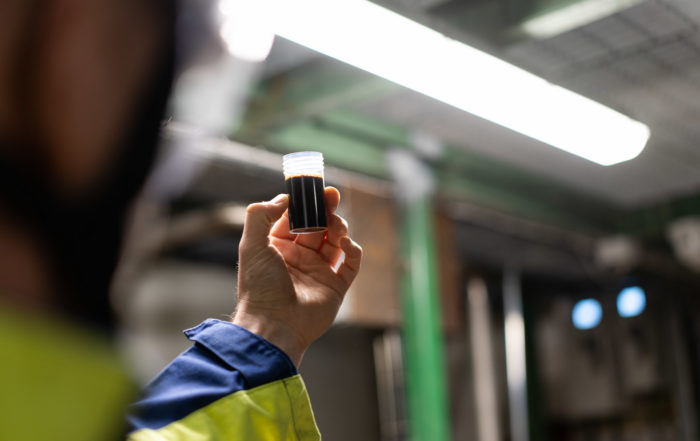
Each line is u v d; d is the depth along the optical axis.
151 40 0.47
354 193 5.86
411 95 5.74
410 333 5.95
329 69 4.86
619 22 4.98
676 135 6.77
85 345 0.42
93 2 0.44
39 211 0.42
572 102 4.67
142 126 0.47
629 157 5.14
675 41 5.21
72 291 0.43
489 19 4.33
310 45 3.71
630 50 5.32
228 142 5.31
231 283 6.58
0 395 0.38
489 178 6.91
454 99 4.34
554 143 4.95
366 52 3.84
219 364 1.03
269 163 5.65
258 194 6.40
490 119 4.59
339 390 6.99
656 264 8.55
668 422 9.88
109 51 0.45
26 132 0.42
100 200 0.45
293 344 1.16
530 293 10.00
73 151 0.43
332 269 1.26
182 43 0.49
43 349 0.40
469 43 4.11
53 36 0.43
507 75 4.34
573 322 10.42
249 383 1.02
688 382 9.85
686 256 7.82
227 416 0.98
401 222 6.10
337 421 6.92
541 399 9.88
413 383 5.90
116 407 0.43
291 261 1.25
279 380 1.04
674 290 10.02
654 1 4.75
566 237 8.19
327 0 3.61
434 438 5.80
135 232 0.49
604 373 10.20
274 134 5.41
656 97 6.04
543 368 10.05
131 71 0.46
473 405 8.72
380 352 7.21
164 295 6.04
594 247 8.22
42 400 0.39
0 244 0.41
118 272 0.47
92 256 0.45
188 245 6.07
